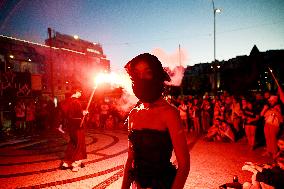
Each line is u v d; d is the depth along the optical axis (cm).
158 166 160
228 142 971
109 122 1544
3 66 1914
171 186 154
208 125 1240
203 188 516
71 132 653
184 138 156
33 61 3225
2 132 1391
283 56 3372
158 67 164
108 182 570
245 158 734
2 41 2789
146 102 166
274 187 412
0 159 814
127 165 185
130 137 173
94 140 1121
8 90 1622
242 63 3666
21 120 1448
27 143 1100
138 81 162
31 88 1817
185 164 151
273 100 739
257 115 857
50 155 857
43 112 1527
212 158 743
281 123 721
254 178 466
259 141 943
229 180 556
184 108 1262
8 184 573
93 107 1670
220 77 3966
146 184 162
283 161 498
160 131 161
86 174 629
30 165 729
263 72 3419
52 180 593
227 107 1141
